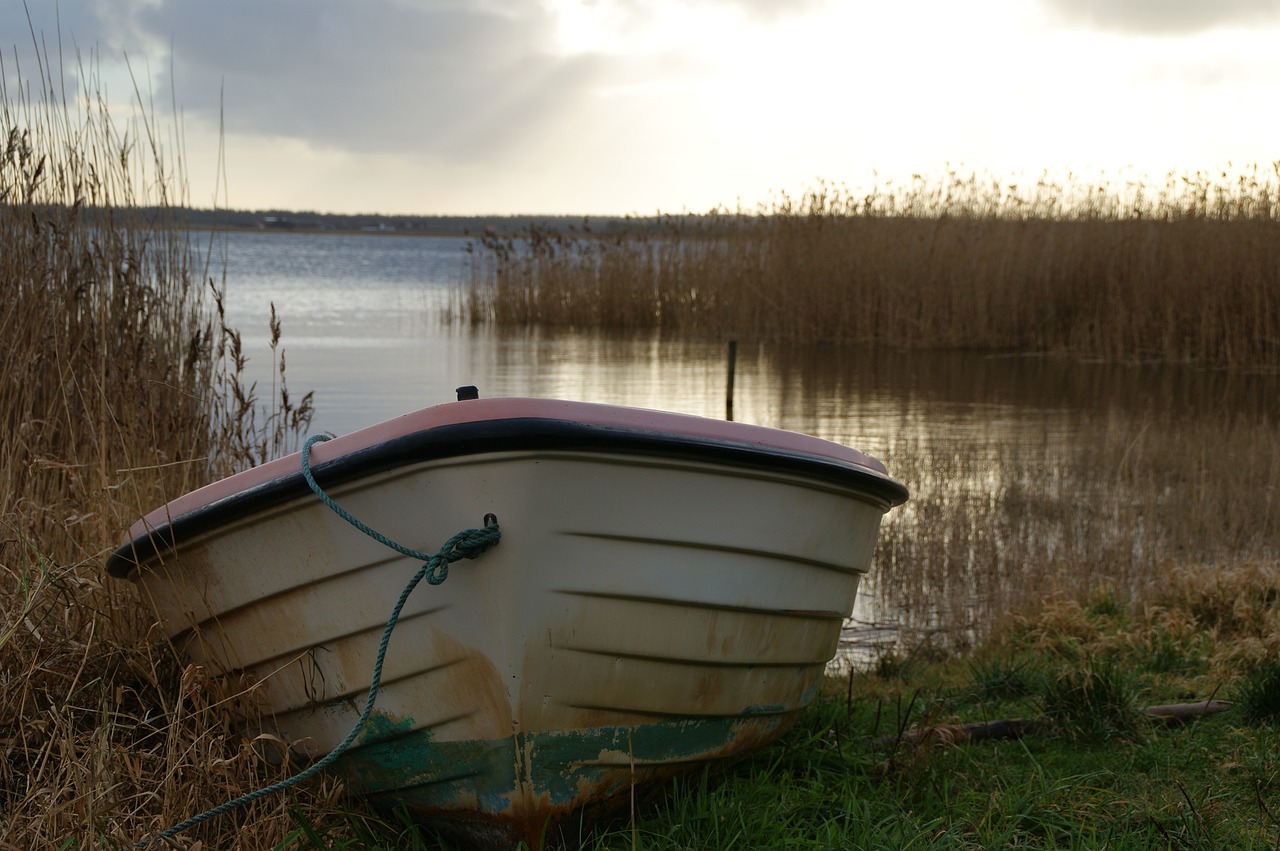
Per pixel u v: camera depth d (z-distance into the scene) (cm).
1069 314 1744
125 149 573
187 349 592
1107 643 473
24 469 445
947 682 447
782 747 345
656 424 261
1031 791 314
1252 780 316
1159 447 905
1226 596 523
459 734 271
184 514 287
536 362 1484
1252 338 1567
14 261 504
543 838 276
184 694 288
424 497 253
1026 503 747
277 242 9306
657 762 293
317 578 276
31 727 304
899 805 302
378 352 1539
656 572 271
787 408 1149
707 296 1928
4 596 342
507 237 2150
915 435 998
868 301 1775
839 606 341
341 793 297
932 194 1848
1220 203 1636
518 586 253
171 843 246
